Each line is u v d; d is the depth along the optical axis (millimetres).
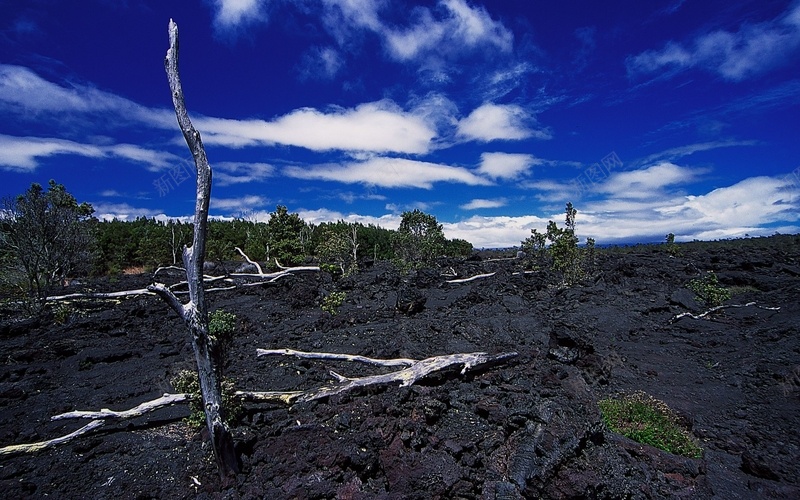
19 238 21656
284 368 12023
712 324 16328
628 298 20016
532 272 26719
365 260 38562
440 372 10008
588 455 6883
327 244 34375
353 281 26594
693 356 13047
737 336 14523
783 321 15391
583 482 6012
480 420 8156
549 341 12773
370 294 23078
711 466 7324
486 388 9727
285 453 7055
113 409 10164
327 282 26844
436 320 16500
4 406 10445
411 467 6496
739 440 8188
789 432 8383
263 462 6984
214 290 27078
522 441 6996
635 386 10688
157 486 6758
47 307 22188
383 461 6613
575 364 11523
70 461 7621
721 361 12430
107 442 8281
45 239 22750
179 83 6688
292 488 6164
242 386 10695
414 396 8914
